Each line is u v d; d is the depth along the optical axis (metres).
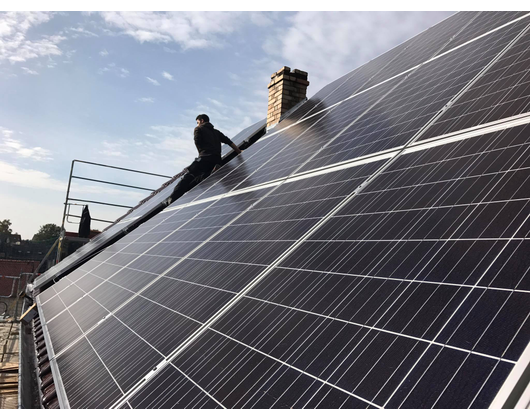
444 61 7.31
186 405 2.96
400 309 2.70
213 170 13.17
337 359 2.61
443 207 3.49
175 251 7.09
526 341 1.93
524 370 1.80
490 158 3.70
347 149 6.56
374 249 3.57
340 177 5.65
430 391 2.01
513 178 3.21
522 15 6.71
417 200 3.88
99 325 5.63
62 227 21.84
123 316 5.45
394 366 2.29
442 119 5.21
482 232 2.90
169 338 4.13
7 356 13.51
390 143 5.65
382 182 4.68
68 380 4.54
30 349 7.57
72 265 12.36
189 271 5.75
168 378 3.43
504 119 4.14
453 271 2.72
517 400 1.75
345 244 3.94
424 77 7.28
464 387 1.91
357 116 7.88
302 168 7.16
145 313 5.13
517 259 2.46
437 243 3.10
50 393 4.54
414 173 4.41
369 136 6.43
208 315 4.14
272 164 8.78
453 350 2.15
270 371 2.85
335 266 3.69
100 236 15.66
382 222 3.90
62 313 7.39
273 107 14.55
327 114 9.84
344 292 3.25
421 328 2.44
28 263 38.25
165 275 6.12
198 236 7.12
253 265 4.71
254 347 3.23
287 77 14.16
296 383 2.61
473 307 2.34
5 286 37.41
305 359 2.79
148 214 13.17
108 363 4.36
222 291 4.50
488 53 6.21
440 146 4.59
